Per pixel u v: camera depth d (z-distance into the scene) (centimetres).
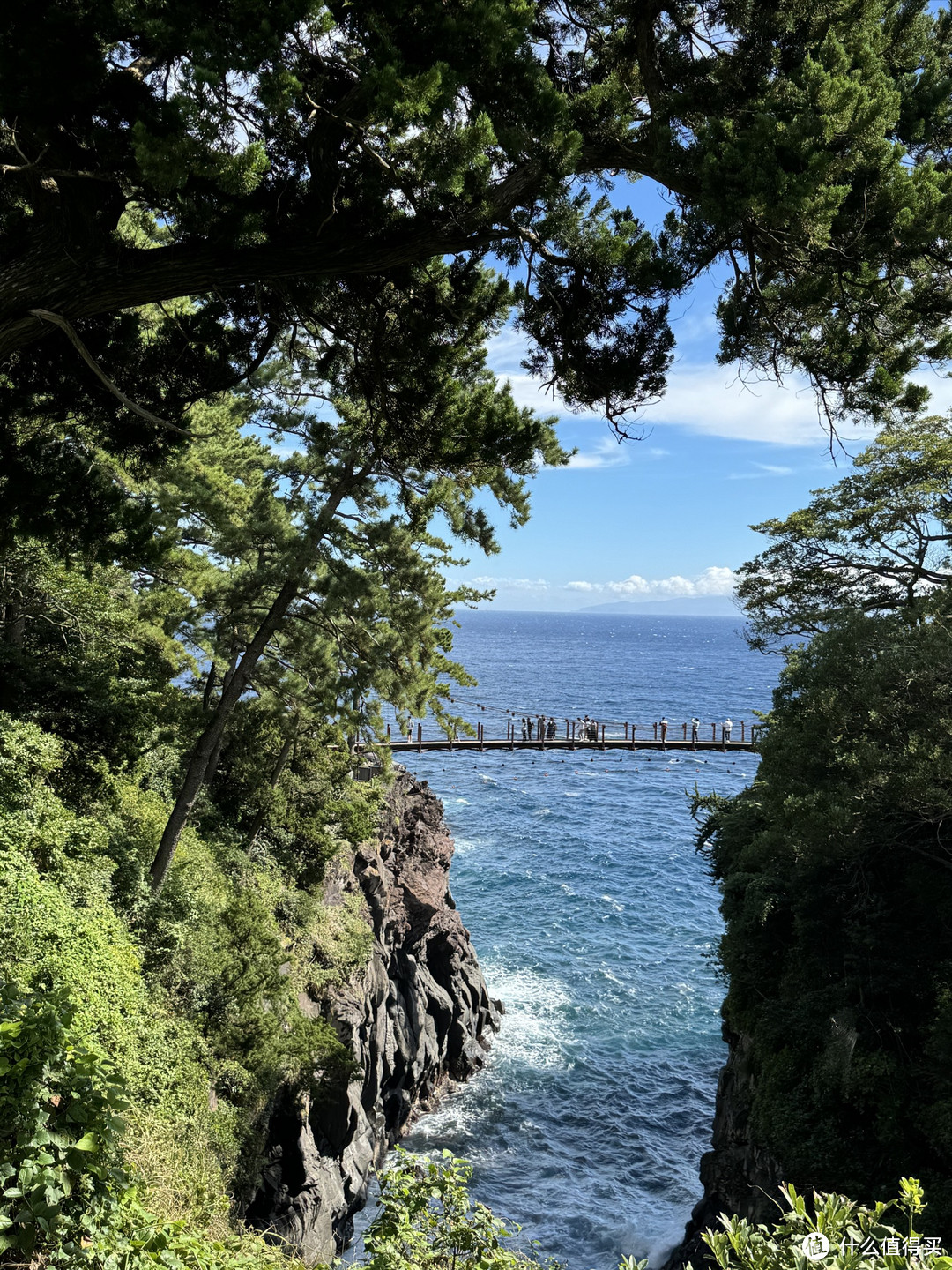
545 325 725
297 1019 1716
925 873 1567
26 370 807
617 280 653
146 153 509
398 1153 662
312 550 1470
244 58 512
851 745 1538
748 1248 402
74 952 1047
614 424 744
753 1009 1778
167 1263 534
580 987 3359
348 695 1742
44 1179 492
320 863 2372
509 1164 2367
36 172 568
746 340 685
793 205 525
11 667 1614
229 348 838
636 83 717
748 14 626
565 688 13688
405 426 852
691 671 18575
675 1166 2362
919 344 651
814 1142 1371
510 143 560
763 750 1895
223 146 588
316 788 2578
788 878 1736
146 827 1738
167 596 1720
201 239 583
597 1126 2538
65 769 1596
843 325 644
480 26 526
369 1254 608
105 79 561
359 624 1608
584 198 650
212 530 1595
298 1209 1652
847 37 615
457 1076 2752
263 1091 1448
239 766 2278
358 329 796
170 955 1389
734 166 539
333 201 587
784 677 2083
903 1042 1430
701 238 612
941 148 641
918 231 548
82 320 784
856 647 1617
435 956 2928
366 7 556
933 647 1482
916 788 1332
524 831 5425
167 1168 909
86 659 1730
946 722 1380
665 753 8306
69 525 908
